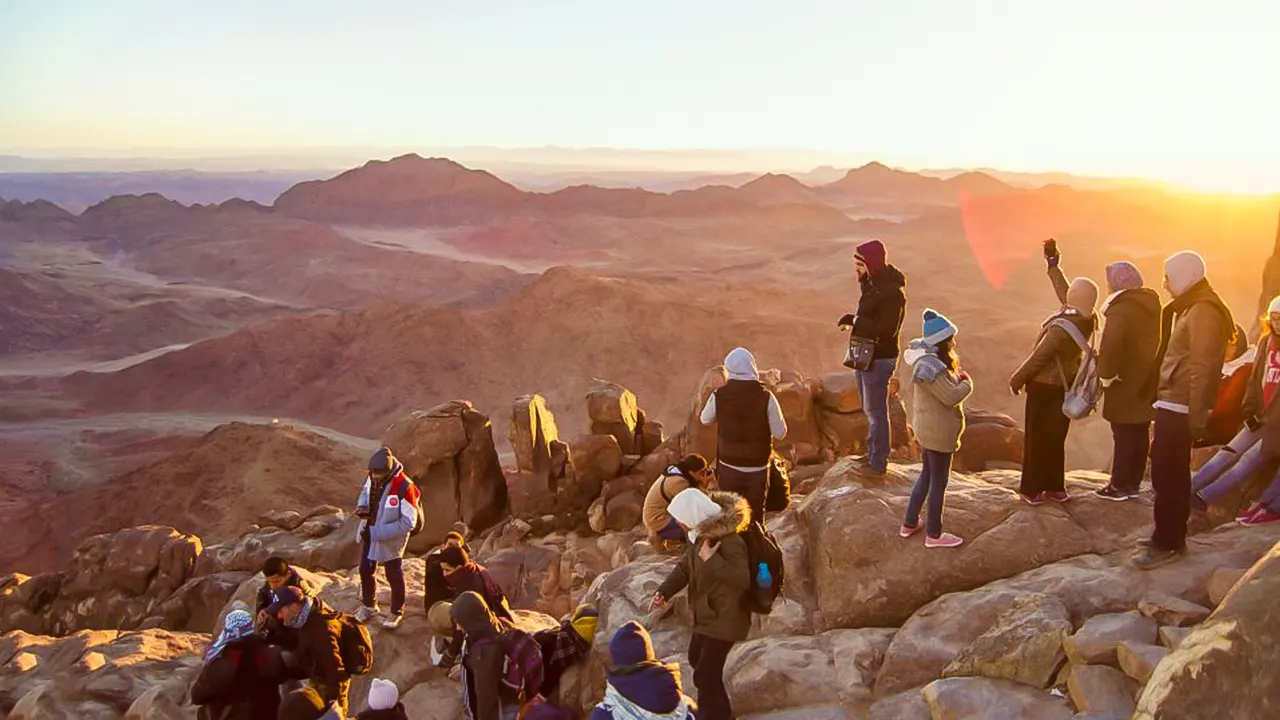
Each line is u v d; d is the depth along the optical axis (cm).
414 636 981
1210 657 514
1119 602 733
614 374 11769
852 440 1509
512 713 720
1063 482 898
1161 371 759
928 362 800
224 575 1477
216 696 733
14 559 5541
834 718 715
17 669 1092
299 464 5631
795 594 907
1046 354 862
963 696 664
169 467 5772
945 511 897
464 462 1606
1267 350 815
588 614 862
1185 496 749
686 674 818
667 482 1004
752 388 874
